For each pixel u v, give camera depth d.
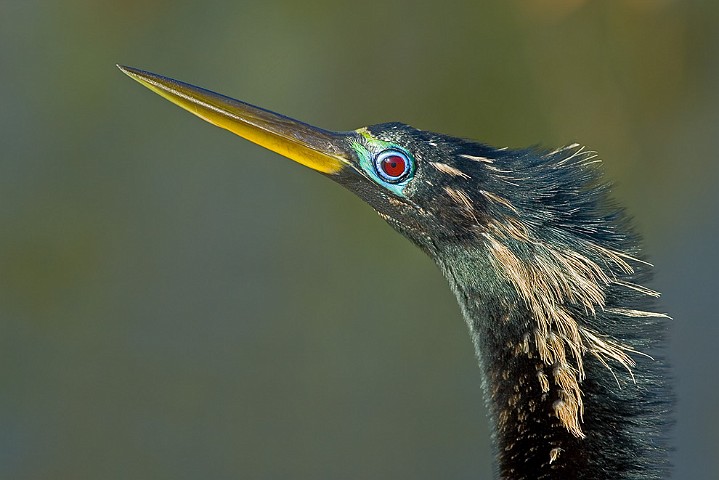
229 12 15.42
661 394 6.14
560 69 13.70
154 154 15.02
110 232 14.41
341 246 14.41
